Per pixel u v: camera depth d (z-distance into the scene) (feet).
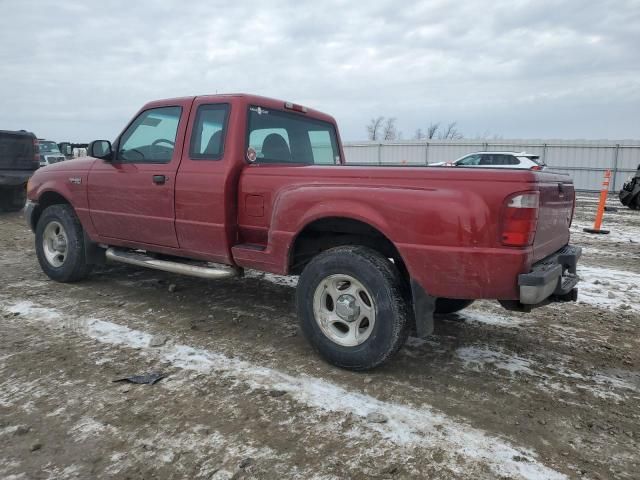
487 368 11.60
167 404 9.52
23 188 37.86
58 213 17.57
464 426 9.03
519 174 9.29
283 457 7.97
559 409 9.77
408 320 10.56
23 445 8.15
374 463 7.86
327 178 11.29
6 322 13.80
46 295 16.51
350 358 10.87
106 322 13.98
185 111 14.12
